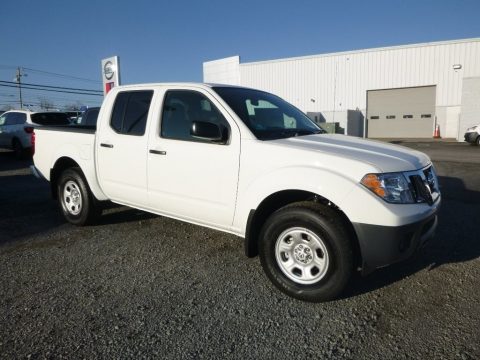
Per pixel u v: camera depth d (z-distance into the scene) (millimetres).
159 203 4336
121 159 4641
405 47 28078
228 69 35188
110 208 6316
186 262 4164
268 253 3471
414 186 3277
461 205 6477
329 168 3193
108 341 2760
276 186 3352
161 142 4230
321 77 31422
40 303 3293
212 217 3898
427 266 4020
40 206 6664
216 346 2711
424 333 2846
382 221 2980
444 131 27828
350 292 3492
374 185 3037
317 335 2844
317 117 28188
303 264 3336
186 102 4172
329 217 3129
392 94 29297
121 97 4816
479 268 3961
